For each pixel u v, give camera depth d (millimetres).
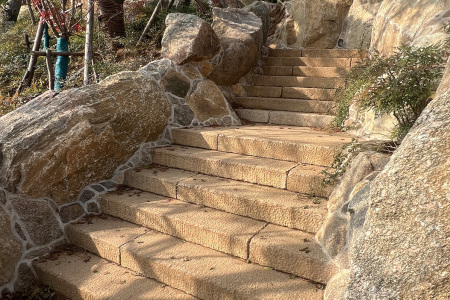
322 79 5273
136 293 2461
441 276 1195
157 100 4039
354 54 5848
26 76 5844
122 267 2805
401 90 2496
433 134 1382
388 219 1387
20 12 11500
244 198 2850
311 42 7324
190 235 2807
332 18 7062
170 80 4383
